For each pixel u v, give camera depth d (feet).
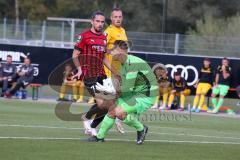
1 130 92.02
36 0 435.94
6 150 71.87
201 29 330.13
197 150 79.10
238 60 162.61
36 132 91.50
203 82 158.20
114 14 92.79
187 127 114.73
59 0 435.94
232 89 162.30
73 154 71.26
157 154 74.02
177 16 391.04
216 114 152.97
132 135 93.56
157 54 168.14
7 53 177.47
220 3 396.16
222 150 80.28
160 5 402.52
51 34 198.49
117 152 74.08
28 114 123.85
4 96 169.27
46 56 175.32
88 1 435.94
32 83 174.50
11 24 208.23
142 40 176.45
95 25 86.07
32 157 68.23
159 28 399.44
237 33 311.68
